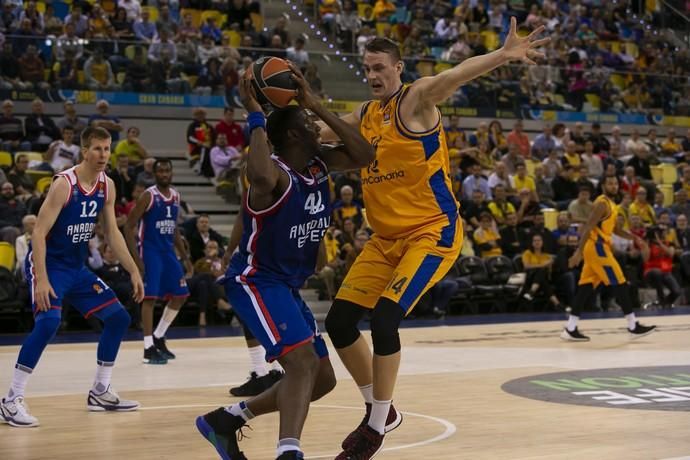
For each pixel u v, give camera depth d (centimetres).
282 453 508
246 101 537
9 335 1598
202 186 2108
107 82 2122
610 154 2522
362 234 1822
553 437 687
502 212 2061
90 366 1160
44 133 1955
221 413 573
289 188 534
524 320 1834
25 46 2044
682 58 2919
